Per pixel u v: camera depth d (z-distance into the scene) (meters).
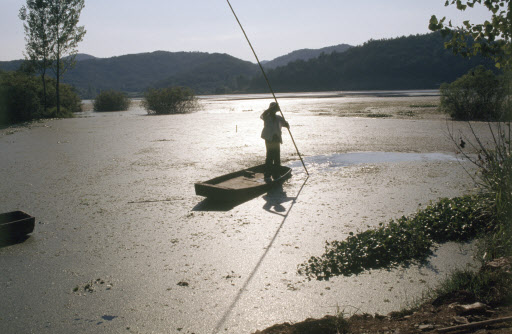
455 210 6.59
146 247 6.32
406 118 26.91
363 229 6.72
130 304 4.69
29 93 35.28
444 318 3.74
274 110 10.38
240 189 8.45
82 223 7.56
